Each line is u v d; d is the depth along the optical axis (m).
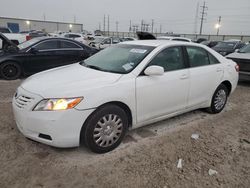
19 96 3.08
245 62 7.56
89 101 2.90
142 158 3.11
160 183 2.65
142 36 8.70
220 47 16.20
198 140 3.68
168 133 3.87
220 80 4.63
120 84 3.17
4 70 7.32
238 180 2.76
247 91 7.12
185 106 4.09
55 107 2.77
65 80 3.15
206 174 2.84
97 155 3.14
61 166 2.88
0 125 3.90
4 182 2.56
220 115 4.81
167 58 3.78
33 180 2.62
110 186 2.57
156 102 3.59
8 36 12.77
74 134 2.88
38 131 2.86
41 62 7.76
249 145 3.60
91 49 8.75
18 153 3.11
